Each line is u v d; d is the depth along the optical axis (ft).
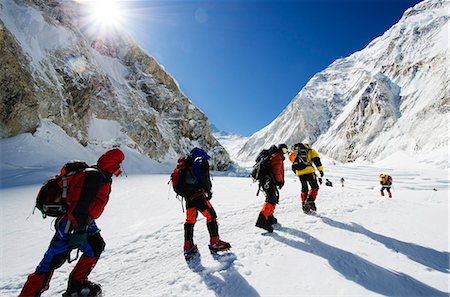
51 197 8.05
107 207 23.81
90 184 8.11
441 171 190.29
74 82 84.69
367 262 10.43
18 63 65.57
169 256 11.87
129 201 26.55
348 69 651.25
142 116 111.55
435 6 533.14
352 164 334.85
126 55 131.54
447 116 285.23
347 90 563.48
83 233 8.06
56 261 8.07
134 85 124.26
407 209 19.76
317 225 14.83
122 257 12.17
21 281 10.52
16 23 76.64
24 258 13.12
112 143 91.45
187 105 145.38
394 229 14.76
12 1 80.74
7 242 15.47
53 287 9.87
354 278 9.09
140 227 17.10
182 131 136.98
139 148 100.01
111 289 9.48
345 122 441.27
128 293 9.09
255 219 16.29
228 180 51.85
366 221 16.10
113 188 35.70
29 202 26.73
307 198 17.16
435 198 47.24
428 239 13.55
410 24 500.74
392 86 396.16
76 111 85.30
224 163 157.79
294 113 570.87
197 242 13.26
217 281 9.18
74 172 8.40
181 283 9.32
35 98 67.67
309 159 17.79
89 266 8.96
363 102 398.01
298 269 9.71
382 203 21.16
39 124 68.28
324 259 10.52
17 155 57.88
